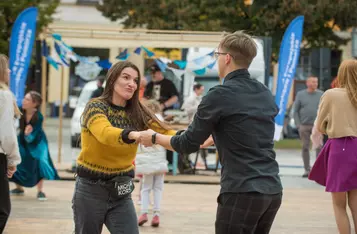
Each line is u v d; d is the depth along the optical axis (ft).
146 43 38.93
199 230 24.06
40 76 41.70
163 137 12.94
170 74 45.98
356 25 75.97
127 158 13.97
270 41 42.34
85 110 13.82
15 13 62.13
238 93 12.74
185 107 39.37
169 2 72.43
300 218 27.09
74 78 103.09
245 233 12.67
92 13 101.76
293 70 39.58
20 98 36.17
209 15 73.67
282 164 50.65
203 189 35.06
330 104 19.02
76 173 14.20
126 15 76.89
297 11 71.05
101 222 14.03
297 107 41.52
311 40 78.43
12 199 29.84
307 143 41.50
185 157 40.83
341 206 19.42
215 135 12.94
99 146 13.66
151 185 24.81
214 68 38.99
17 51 36.17
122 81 13.89
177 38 38.81
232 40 13.12
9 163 17.42
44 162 29.81
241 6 74.33
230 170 12.63
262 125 12.76
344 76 19.02
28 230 23.15
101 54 89.76
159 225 24.85
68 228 23.67
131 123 14.11
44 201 29.45
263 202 12.42
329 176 18.98
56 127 87.15
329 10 72.95
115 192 13.91
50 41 39.24
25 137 29.81
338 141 18.89
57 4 67.15
